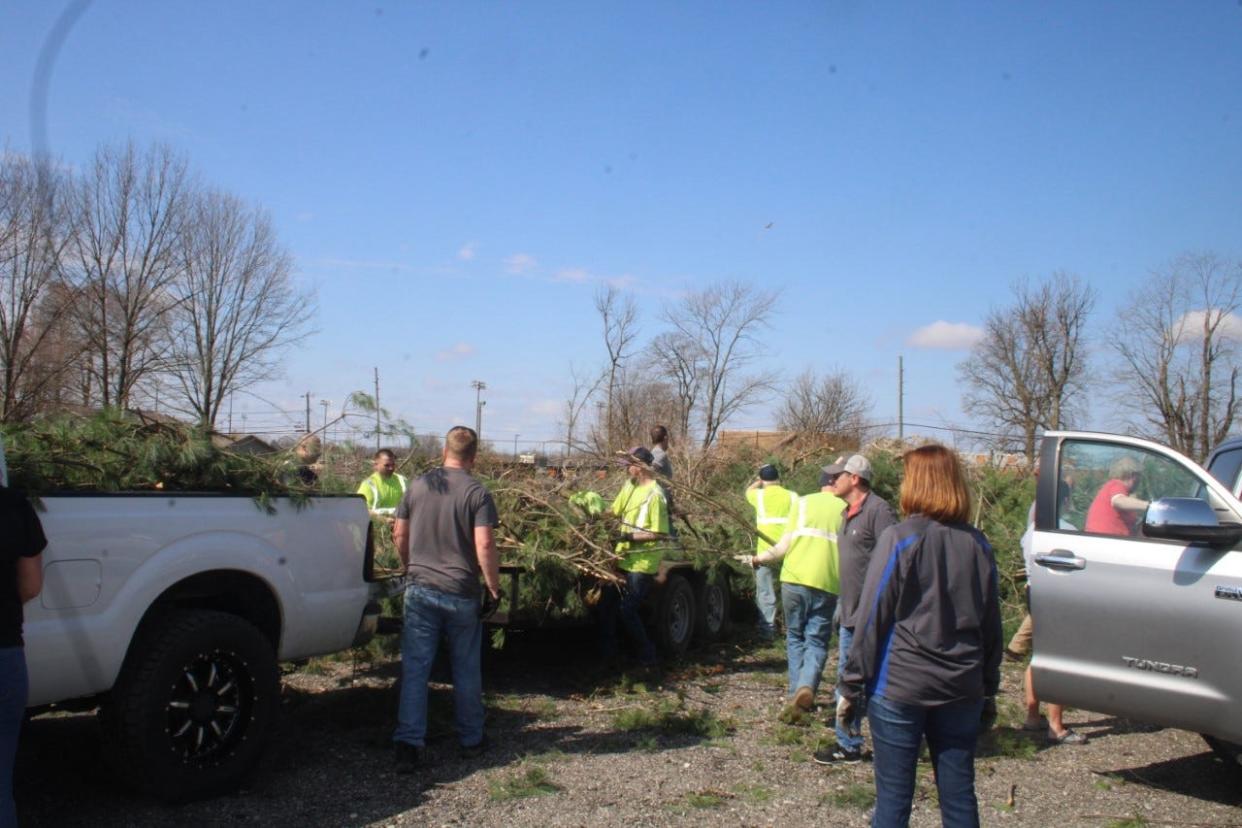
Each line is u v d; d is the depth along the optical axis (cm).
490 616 752
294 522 566
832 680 844
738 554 977
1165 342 3853
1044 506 566
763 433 2825
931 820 507
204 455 535
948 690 370
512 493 817
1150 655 512
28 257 2627
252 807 504
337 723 660
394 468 927
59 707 511
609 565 807
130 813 489
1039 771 596
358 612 606
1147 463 550
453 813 502
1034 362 4597
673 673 847
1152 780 580
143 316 2928
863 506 611
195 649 498
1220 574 491
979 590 377
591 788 543
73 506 460
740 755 612
